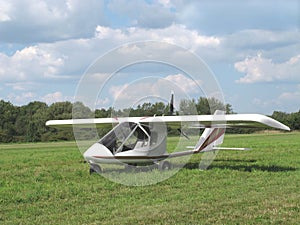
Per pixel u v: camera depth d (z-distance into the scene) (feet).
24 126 223.10
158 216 25.05
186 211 26.11
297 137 148.15
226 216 24.70
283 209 26.18
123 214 25.86
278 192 31.89
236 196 30.71
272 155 65.21
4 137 205.16
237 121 46.01
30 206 28.66
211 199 29.76
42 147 122.72
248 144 96.58
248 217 24.34
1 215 26.30
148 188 35.24
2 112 229.25
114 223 23.71
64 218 25.21
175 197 30.83
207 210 26.22
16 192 34.09
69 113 171.12
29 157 71.41
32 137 206.28
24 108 239.71
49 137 203.72
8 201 30.25
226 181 38.06
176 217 24.77
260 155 65.51
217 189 34.06
